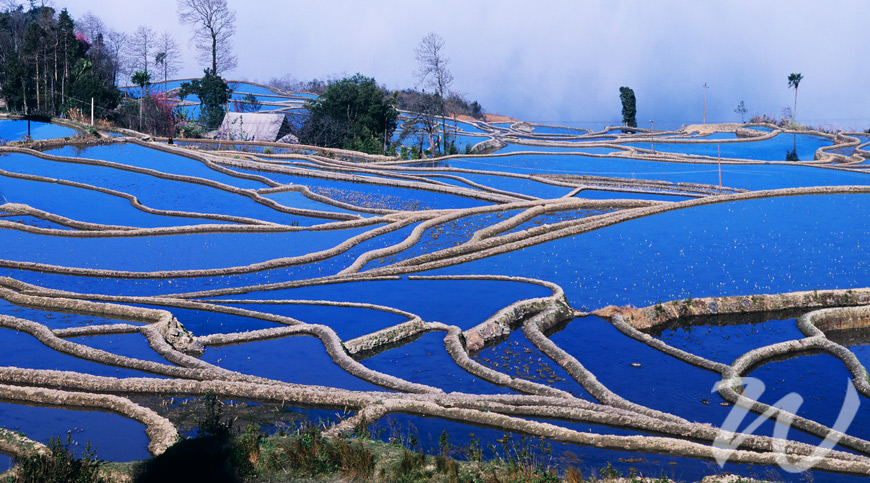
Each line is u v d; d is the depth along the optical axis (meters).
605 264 32.59
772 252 33.97
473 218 42.56
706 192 54.62
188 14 100.62
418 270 32.34
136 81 87.25
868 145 95.00
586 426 16.98
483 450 14.79
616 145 90.19
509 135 104.25
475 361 21.98
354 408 17.30
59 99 82.69
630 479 12.61
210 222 41.66
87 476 10.82
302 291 29.06
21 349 21.23
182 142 76.44
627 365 22.17
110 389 17.97
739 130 108.44
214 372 19.50
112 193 47.75
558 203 44.97
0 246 35.56
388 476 11.23
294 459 11.43
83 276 31.56
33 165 55.31
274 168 56.94
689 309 26.98
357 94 89.44
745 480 12.84
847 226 38.66
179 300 26.75
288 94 139.50
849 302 27.94
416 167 63.88
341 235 38.94
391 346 23.17
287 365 21.00
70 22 91.62
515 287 29.09
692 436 16.42
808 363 22.50
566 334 24.88
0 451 13.20
